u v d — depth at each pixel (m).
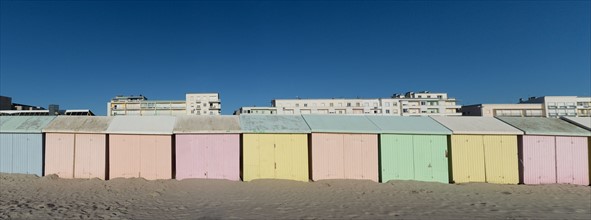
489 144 13.11
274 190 11.04
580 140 13.11
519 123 13.99
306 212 8.00
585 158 13.03
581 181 12.92
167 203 8.92
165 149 12.77
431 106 109.81
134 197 9.70
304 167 12.91
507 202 9.60
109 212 7.68
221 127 13.09
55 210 7.70
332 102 108.62
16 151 12.77
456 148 13.02
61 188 10.84
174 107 114.12
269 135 12.96
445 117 14.73
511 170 13.00
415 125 13.62
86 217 7.14
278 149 12.93
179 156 12.73
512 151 13.09
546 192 11.37
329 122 13.83
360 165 12.97
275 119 14.15
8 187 10.66
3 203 8.28
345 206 8.76
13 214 7.19
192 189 11.03
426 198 10.07
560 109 102.56
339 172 12.91
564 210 8.54
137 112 112.75
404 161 12.96
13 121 13.43
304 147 13.01
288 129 13.02
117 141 12.74
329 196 10.20
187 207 8.43
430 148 13.05
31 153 12.70
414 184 12.23
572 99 102.94
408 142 13.03
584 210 8.57
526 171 12.89
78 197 9.50
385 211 8.19
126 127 12.94
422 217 7.61
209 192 10.61
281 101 107.25
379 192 10.95
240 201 9.30
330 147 12.96
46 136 12.77
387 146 12.98
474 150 13.05
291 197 9.98
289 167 12.90
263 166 12.85
